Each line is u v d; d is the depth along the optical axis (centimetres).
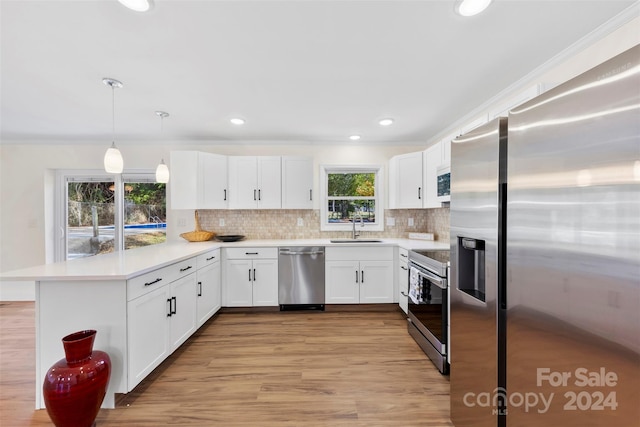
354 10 142
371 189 416
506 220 115
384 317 328
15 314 333
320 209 405
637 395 67
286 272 341
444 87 229
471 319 138
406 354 240
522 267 101
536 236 95
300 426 161
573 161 81
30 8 139
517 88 221
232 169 374
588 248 77
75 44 169
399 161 366
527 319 99
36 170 388
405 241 365
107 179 404
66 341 152
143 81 217
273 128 337
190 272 256
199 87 228
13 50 175
